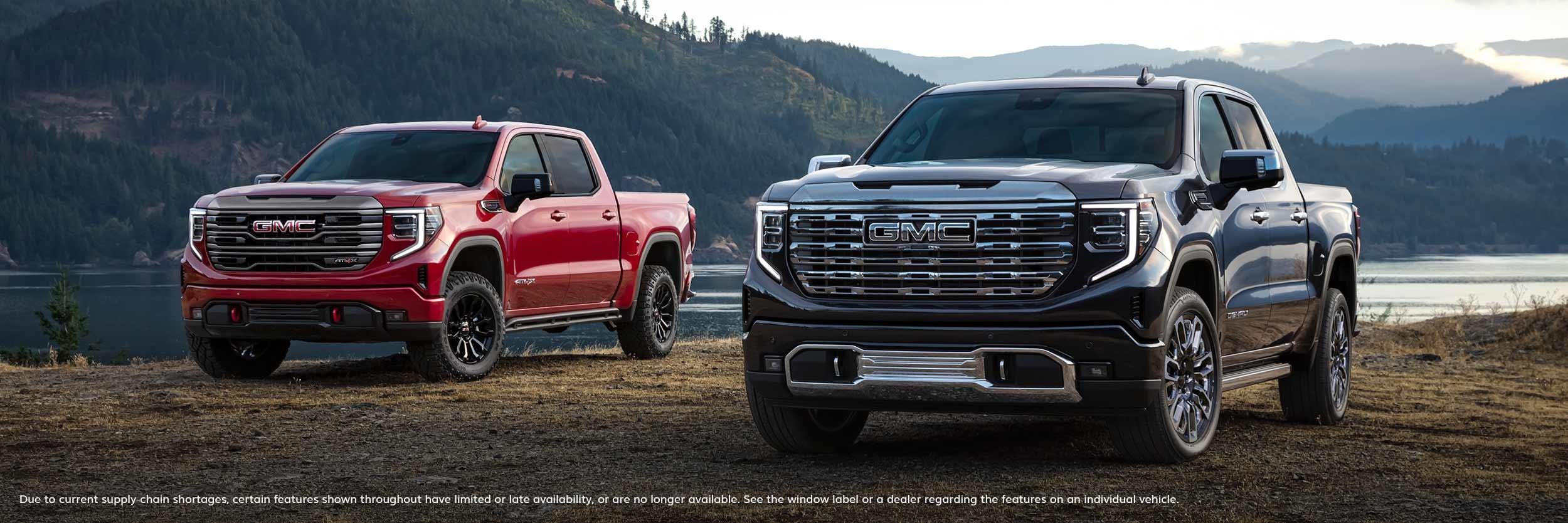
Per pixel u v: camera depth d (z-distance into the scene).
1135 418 5.48
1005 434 6.82
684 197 12.80
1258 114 7.46
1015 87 6.82
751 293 5.66
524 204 10.31
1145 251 5.19
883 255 5.37
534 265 10.38
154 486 5.32
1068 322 5.17
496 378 9.81
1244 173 5.95
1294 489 5.09
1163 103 6.38
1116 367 5.14
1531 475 5.44
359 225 9.18
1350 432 7.02
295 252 9.25
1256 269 6.42
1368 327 16.02
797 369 5.50
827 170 5.89
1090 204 5.17
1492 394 9.26
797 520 4.52
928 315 5.26
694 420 7.37
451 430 7.01
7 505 4.89
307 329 9.21
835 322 5.46
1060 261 5.17
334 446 6.44
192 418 7.50
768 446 6.39
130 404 8.14
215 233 9.44
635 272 11.60
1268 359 7.09
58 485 5.34
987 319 5.21
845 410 5.93
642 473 5.61
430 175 10.10
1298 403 7.41
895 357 5.31
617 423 7.27
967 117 6.64
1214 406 5.92
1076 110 6.45
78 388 9.19
